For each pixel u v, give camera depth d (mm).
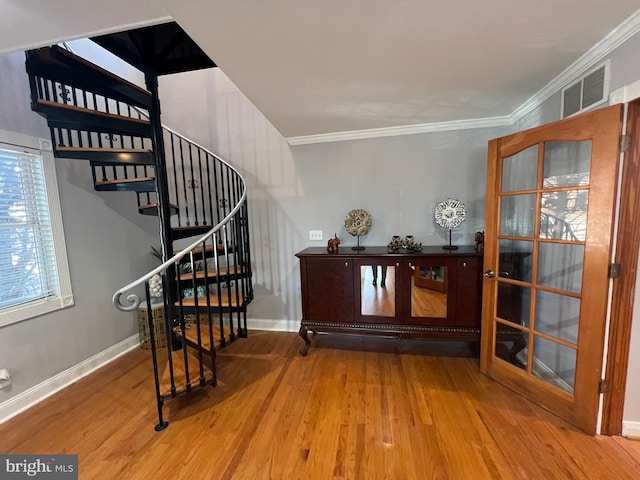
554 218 1947
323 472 1562
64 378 2500
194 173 3537
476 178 2932
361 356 2834
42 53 1731
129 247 3238
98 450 1760
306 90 2080
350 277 2719
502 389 2223
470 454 1639
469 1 1212
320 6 1210
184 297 3004
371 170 3143
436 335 2566
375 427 1867
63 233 2537
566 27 1429
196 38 1434
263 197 3418
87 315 2740
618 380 1680
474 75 1922
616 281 1626
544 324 2094
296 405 2117
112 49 1971
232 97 3365
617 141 1537
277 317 3533
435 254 2504
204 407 2127
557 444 1686
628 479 1463
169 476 1569
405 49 1585
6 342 2129
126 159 2320
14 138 2188
